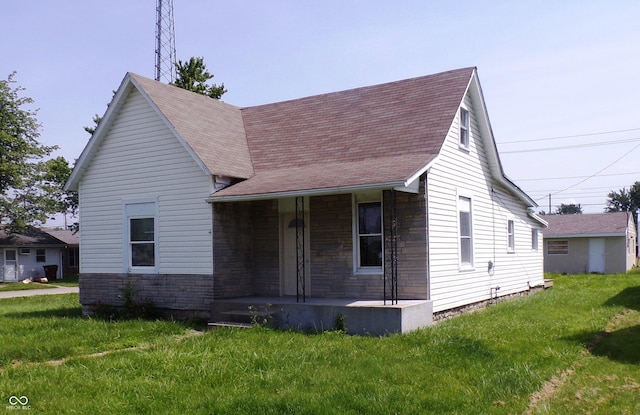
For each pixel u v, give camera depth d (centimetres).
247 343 1094
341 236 1477
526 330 1227
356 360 940
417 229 1377
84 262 1728
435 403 730
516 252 2131
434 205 1422
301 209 1535
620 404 767
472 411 709
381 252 1429
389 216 1409
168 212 1567
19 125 4038
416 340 1087
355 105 1773
